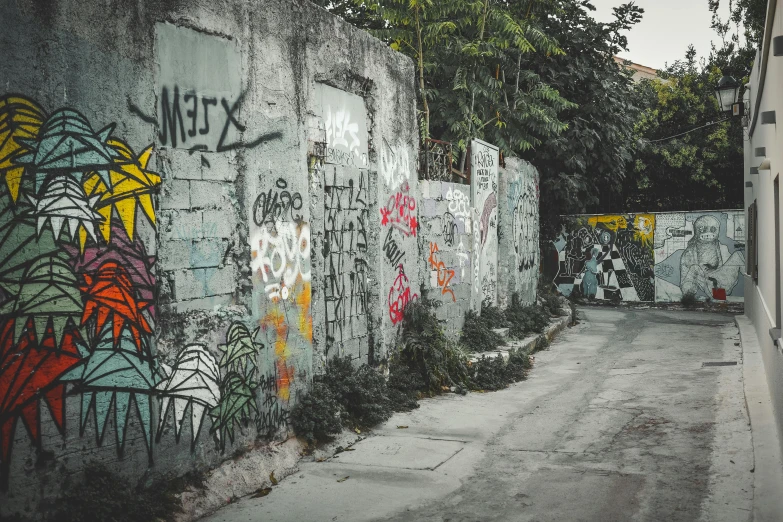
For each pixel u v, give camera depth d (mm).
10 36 3941
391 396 8086
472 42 13219
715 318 17250
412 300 9453
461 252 11562
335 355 7461
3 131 3916
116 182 4590
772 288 8055
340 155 7566
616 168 18156
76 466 4305
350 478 5789
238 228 5738
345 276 7707
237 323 5676
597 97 17188
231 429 5605
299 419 6414
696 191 22547
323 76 7070
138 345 4734
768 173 9016
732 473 5699
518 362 10867
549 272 21609
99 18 4465
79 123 4340
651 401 8320
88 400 4383
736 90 14664
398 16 12641
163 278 4984
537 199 17281
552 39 14570
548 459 6305
